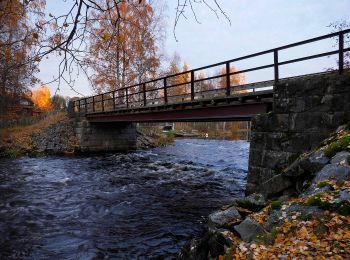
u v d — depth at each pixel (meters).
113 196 12.32
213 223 5.26
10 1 2.90
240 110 11.59
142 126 41.28
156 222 9.30
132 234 8.40
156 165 20.42
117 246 7.64
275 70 9.05
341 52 7.35
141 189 13.51
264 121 9.03
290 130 8.28
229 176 16.44
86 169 19.06
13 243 7.87
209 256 4.70
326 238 3.64
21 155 25.62
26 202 11.53
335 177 4.90
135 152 28.77
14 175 17.02
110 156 25.36
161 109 16.89
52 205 11.14
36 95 62.66
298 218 4.20
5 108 32.59
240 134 63.62
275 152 8.61
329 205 4.16
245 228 4.52
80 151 27.39
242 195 12.37
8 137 28.83
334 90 7.34
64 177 16.41
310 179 5.73
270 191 6.47
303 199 4.60
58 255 7.20
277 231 4.12
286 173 6.21
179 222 9.27
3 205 11.14
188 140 47.94
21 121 34.97
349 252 3.32
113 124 28.95
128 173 17.52
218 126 76.50
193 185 14.23
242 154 27.83
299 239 3.77
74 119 28.98
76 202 11.51
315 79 7.75
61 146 27.25
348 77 7.10
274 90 8.87
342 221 3.82
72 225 9.12
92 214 10.12
